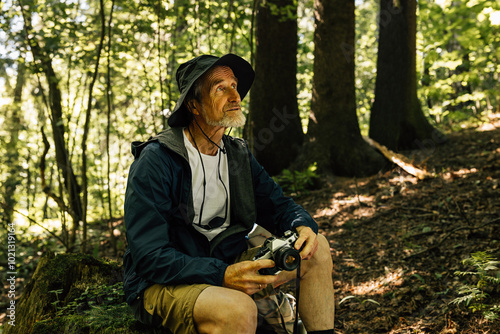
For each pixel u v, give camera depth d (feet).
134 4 19.53
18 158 32.68
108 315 7.21
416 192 16.33
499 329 7.89
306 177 19.31
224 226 6.85
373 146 21.08
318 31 20.07
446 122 28.27
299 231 6.54
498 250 10.39
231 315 5.26
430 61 21.43
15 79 32.35
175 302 5.60
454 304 8.89
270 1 20.51
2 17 17.92
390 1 20.80
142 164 6.08
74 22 18.48
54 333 7.10
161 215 5.92
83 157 15.87
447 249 11.25
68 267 8.95
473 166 17.46
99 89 27.12
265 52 20.88
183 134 6.59
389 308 9.39
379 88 21.54
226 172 6.77
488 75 29.91
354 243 13.37
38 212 33.60
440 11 20.63
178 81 6.81
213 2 22.93
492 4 18.54
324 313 6.47
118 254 17.10
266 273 5.94
